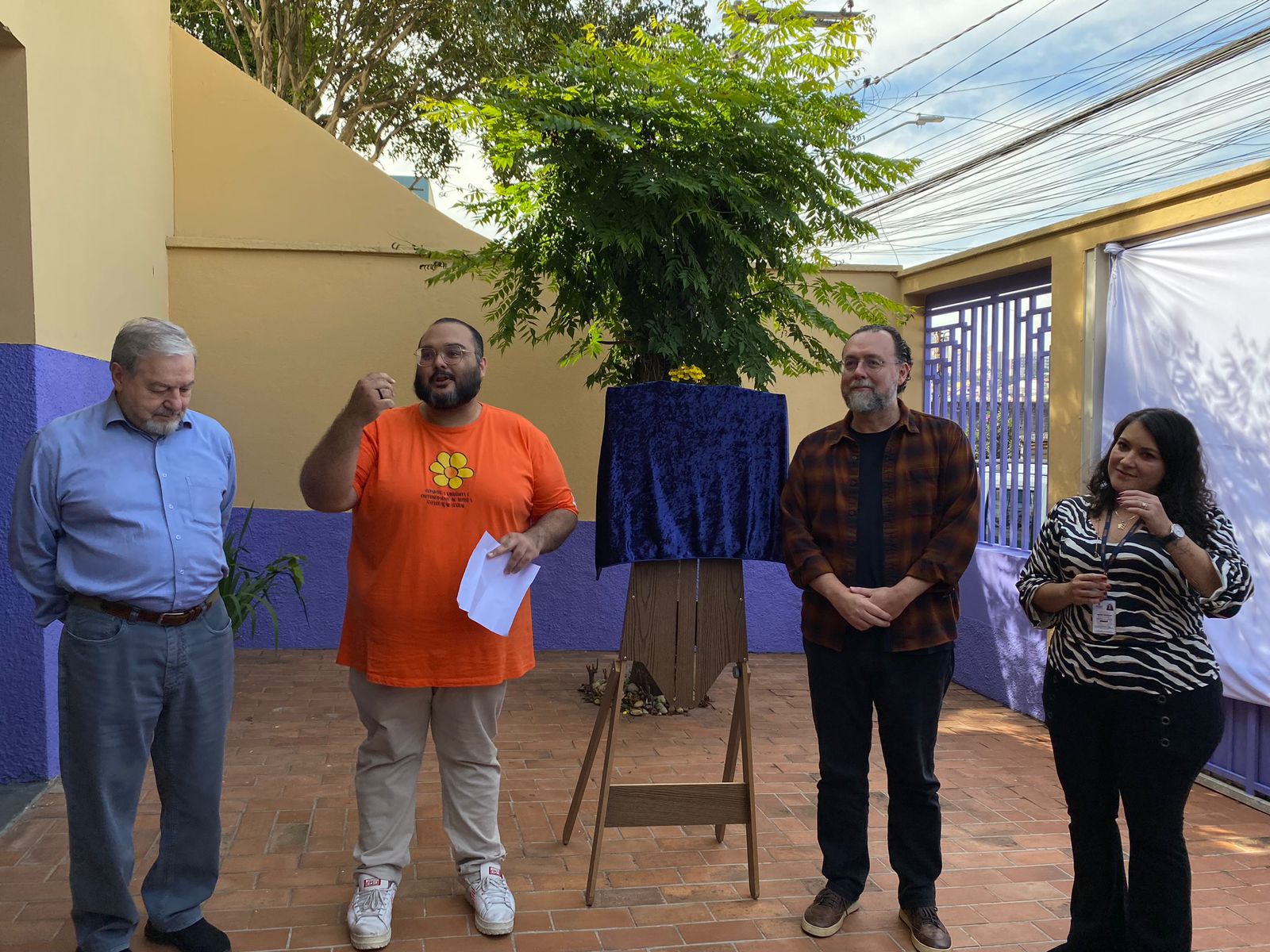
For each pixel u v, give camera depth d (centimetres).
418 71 1199
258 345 600
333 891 297
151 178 554
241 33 1194
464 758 285
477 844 286
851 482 286
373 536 273
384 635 270
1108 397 459
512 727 477
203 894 264
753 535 318
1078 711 251
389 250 606
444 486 271
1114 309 457
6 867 306
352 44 1170
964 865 331
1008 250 530
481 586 266
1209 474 401
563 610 634
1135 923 243
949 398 613
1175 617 240
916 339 639
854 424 293
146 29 543
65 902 284
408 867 316
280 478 606
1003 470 558
